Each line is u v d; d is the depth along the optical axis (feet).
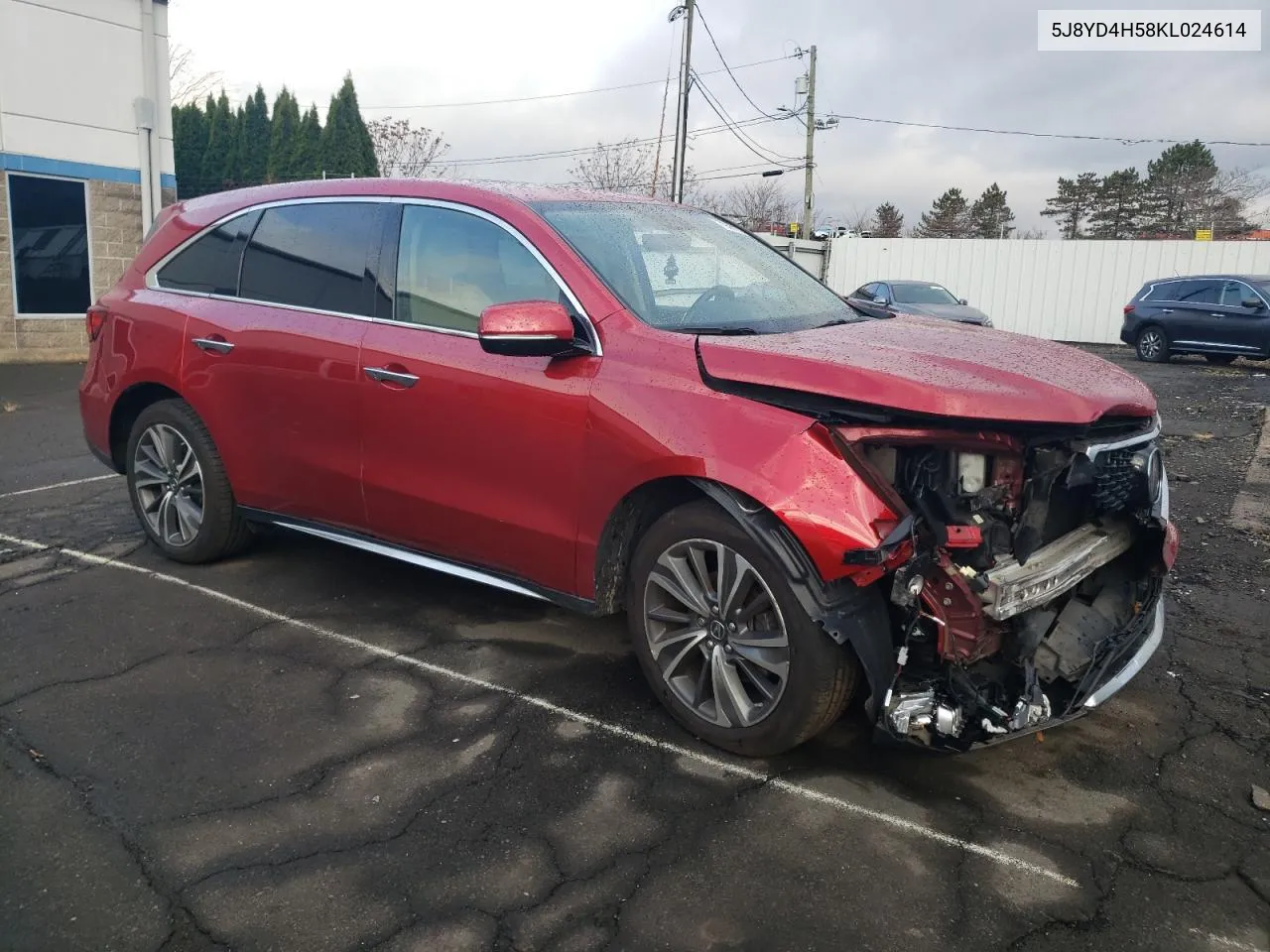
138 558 16.49
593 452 10.87
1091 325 85.40
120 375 16.10
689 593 10.61
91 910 8.05
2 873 8.48
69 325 45.93
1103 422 10.01
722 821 9.39
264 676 12.29
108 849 8.82
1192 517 20.76
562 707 11.60
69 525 18.39
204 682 12.10
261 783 9.91
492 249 12.25
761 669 10.27
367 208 13.61
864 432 9.36
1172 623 14.65
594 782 10.02
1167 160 191.93
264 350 14.05
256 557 16.61
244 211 15.17
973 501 9.77
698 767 10.34
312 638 13.46
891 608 9.76
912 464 9.87
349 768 10.23
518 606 14.71
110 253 47.01
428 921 7.98
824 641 9.61
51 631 13.55
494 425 11.71
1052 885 8.56
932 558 9.39
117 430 16.76
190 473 15.74
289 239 14.43
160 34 47.85
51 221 44.80
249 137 148.05
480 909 8.13
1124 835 9.31
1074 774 10.38
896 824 9.39
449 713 11.43
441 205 12.88
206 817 9.33
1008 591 9.30
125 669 12.40
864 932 7.94
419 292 12.79
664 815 9.47
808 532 9.27
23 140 43.14
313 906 8.13
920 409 9.14
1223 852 9.07
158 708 11.44
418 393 12.37
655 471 10.30
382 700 11.72
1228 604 15.44
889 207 242.17
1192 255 81.05
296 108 139.74
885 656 9.48
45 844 8.88
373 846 8.93
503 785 9.95
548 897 8.29
